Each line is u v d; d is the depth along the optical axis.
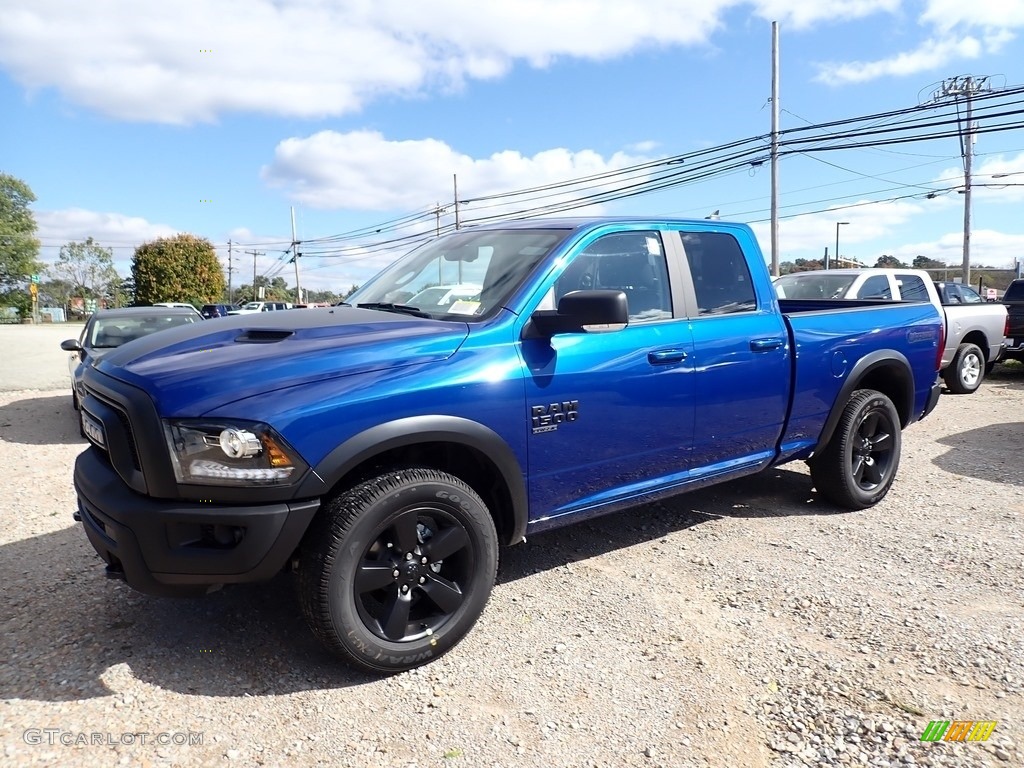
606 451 3.68
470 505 3.14
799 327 4.58
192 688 2.90
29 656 3.12
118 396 2.81
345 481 2.99
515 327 3.37
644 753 2.52
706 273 4.25
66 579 3.93
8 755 2.46
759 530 4.71
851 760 2.46
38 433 8.31
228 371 2.79
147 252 61.75
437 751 2.53
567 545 4.47
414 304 3.80
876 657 3.10
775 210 22.05
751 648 3.20
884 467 5.24
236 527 2.72
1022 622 3.39
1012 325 12.33
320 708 2.78
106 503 2.83
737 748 2.54
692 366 3.97
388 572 2.97
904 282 10.16
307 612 2.87
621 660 3.13
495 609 3.62
